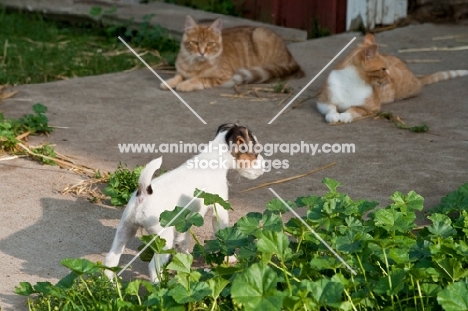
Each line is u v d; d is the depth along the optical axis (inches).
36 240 216.7
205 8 508.1
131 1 513.0
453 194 219.9
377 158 275.6
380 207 236.1
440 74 368.5
